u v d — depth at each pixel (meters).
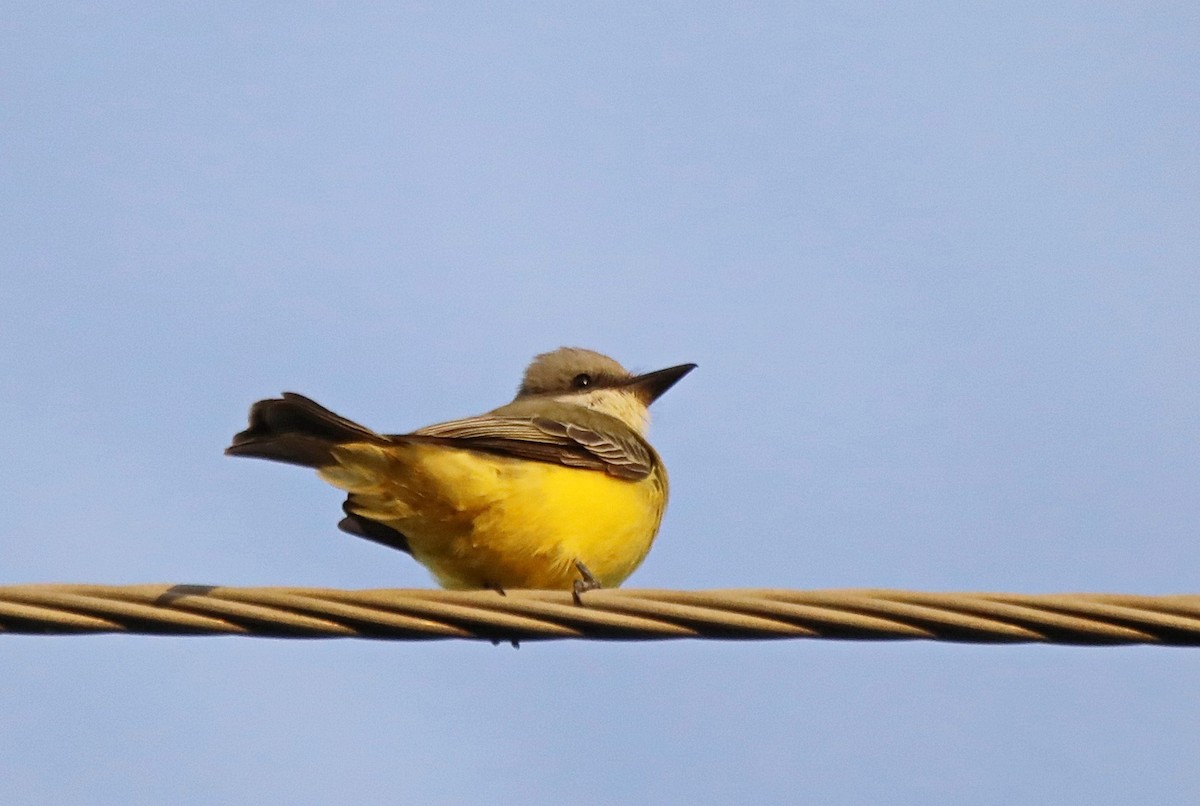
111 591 7.33
